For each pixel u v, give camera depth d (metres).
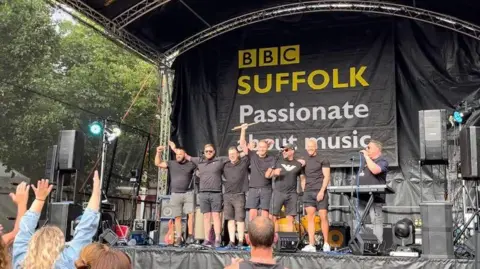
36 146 12.12
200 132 8.99
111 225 6.58
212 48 9.21
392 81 8.12
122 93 15.23
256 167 6.33
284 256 5.31
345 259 5.07
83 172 11.50
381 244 5.56
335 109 8.36
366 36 8.40
